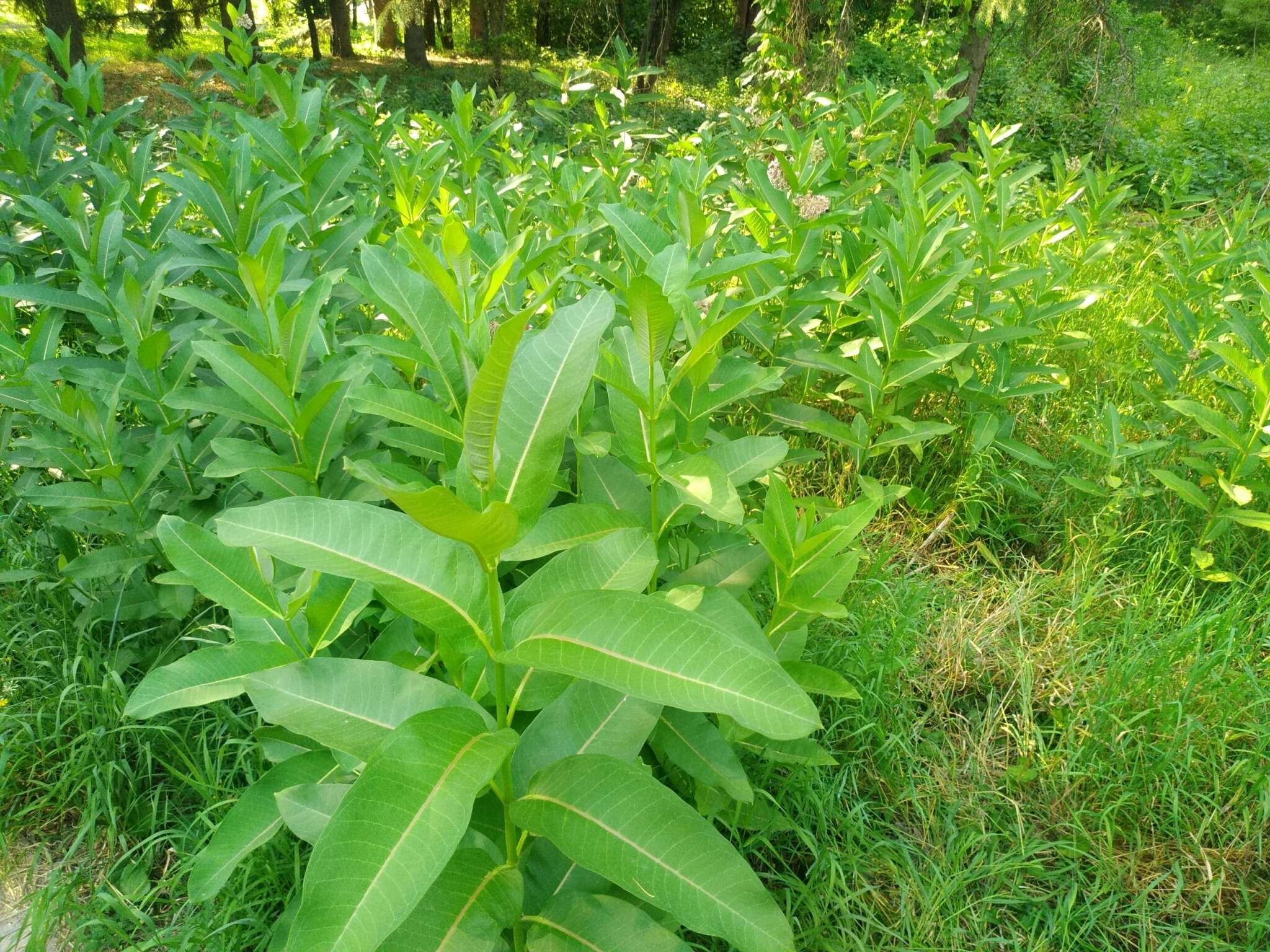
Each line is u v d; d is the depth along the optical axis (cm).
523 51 2278
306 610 182
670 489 233
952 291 377
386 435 249
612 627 128
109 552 273
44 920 228
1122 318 527
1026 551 390
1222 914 240
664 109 1368
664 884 134
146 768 264
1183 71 1861
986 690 311
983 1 995
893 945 225
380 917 104
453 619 135
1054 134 1266
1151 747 267
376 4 1959
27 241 400
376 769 116
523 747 167
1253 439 336
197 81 576
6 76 412
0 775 251
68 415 256
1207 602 347
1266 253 418
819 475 409
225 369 235
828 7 981
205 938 215
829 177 477
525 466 132
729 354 353
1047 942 231
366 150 525
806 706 117
